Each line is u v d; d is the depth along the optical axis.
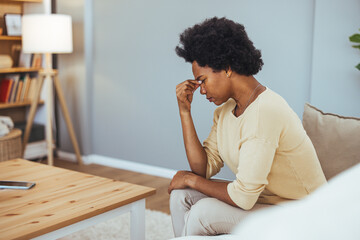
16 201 1.61
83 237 2.31
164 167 3.57
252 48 1.41
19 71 3.88
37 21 3.39
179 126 3.42
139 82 3.62
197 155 1.63
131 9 3.57
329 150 1.59
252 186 1.33
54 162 4.03
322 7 2.54
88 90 3.95
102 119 3.94
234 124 1.47
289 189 1.41
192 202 1.56
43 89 4.12
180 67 3.34
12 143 3.36
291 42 2.79
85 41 3.84
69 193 1.71
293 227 0.76
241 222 1.36
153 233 2.38
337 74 2.54
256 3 2.90
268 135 1.32
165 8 3.36
